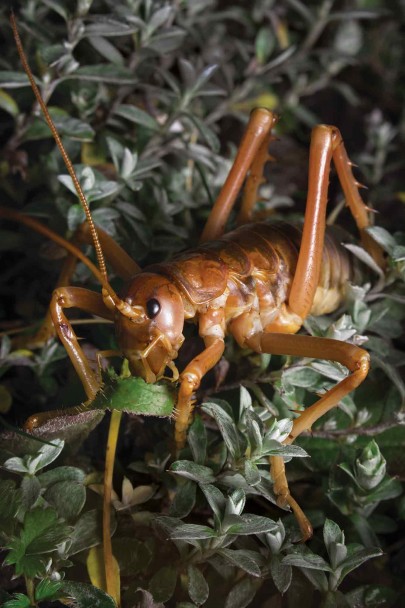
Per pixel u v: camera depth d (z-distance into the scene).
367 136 0.38
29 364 0.28
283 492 0.25
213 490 0.24
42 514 0.24
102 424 0.27
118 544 0.25
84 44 0.32
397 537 0.27
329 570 0.24
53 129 0.25
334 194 0.34
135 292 0.26
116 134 0.32
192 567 0.25
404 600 0.26
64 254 0.29
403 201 0.35
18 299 0.30
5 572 0.25
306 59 0.37
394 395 0.28
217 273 0.26
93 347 0.29
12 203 0.31
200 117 0.35
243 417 0.26
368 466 0.25
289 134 0.36
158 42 0.31
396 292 0.29
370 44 0.40
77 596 0.24
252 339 0.27
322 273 0.28
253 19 0.37
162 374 0.26
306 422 0.26
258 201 0.32
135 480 0.27
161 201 0.30
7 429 0.26
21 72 0.30
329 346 0.26
